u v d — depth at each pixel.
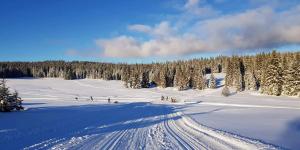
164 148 11.38
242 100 66.81
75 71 165.88
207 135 14.90
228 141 12.97
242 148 11.32
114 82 139.00
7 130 15.89
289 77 71.44
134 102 63.91
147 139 13.67
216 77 129.88
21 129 16.38
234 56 125.81
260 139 13.98
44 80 147.62
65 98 72.75
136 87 113.88
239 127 19.00
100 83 134.62
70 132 15.60
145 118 26.00
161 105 52.66
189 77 111.69
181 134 15.43
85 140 13.10
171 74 119.62
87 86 122.06
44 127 17.50
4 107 29.44
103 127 18.52
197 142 12.72
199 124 20.03
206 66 161.12
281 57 86.38
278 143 12.89
